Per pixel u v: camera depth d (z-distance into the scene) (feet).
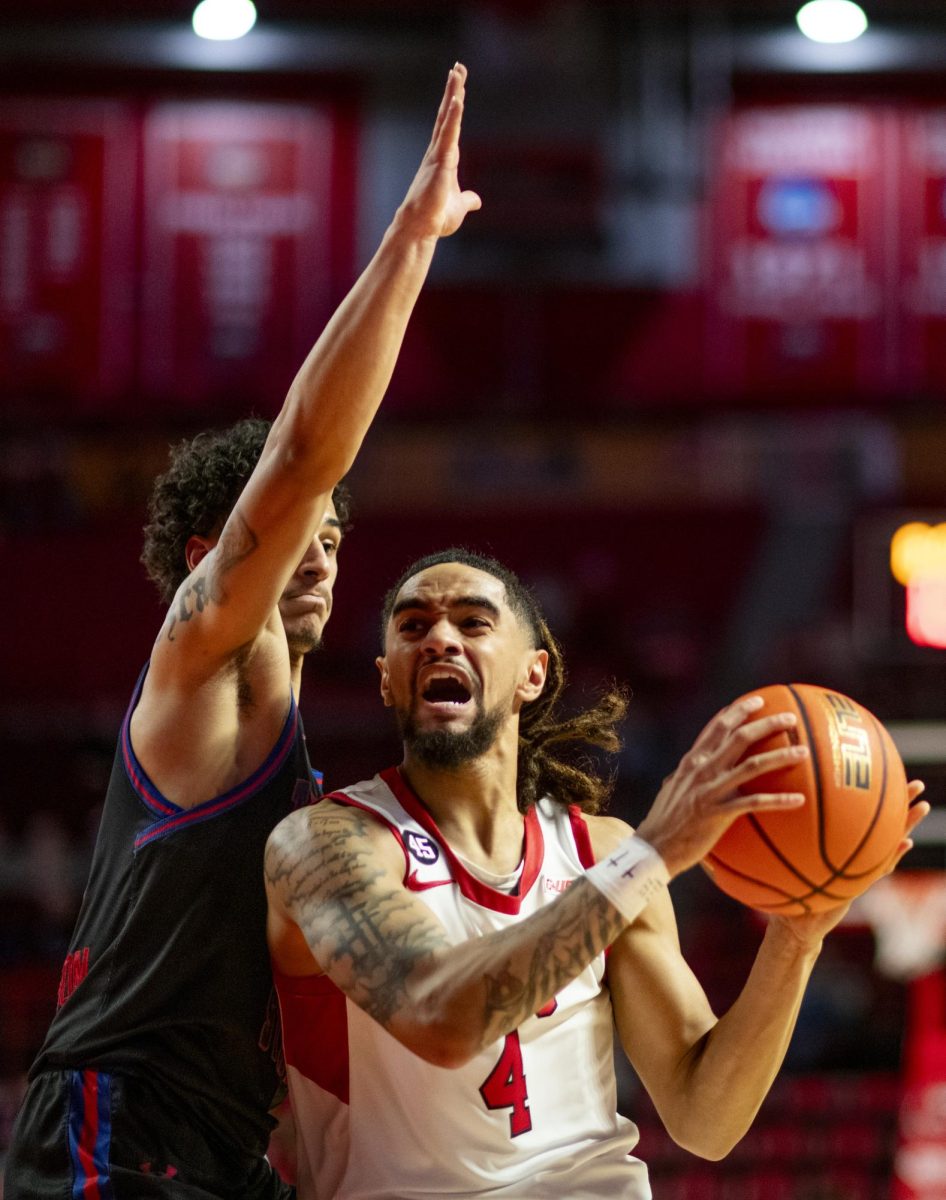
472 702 11.99
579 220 63.93
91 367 63.16
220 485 13.19
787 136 65.51
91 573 60.23
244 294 63.72
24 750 55.83
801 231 65.31
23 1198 11.27
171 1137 11.39
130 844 11.94
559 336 65.67
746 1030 11.79
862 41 65.10
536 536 63.41
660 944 12.69
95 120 64.18
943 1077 39.01
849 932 43.39
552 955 9.85
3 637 59.47
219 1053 11.75
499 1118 11.46
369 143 64.54
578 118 63.57
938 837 49.11
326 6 64.44
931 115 65.21
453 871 11.85
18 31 63.72
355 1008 11.73
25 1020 38.86
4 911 49.80
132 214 63.87
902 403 64.23
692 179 65.51
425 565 12.78
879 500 64.69
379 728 57.16
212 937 11.75
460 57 64.28
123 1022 11.57
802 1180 30.96
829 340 64.90
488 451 67.10
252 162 64.44
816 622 62.49
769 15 65.62
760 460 67.41
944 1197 31.01
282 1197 12.59
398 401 65.36
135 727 12.15
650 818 10.32
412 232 10.89
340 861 11.00
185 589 11.64
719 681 60.39
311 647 13.61
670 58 65.57
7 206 63.67
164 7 63.98
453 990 9.80
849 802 10.34
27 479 62.03
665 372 65.41
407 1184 11.36
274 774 12.17
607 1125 12.03
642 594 63.10
